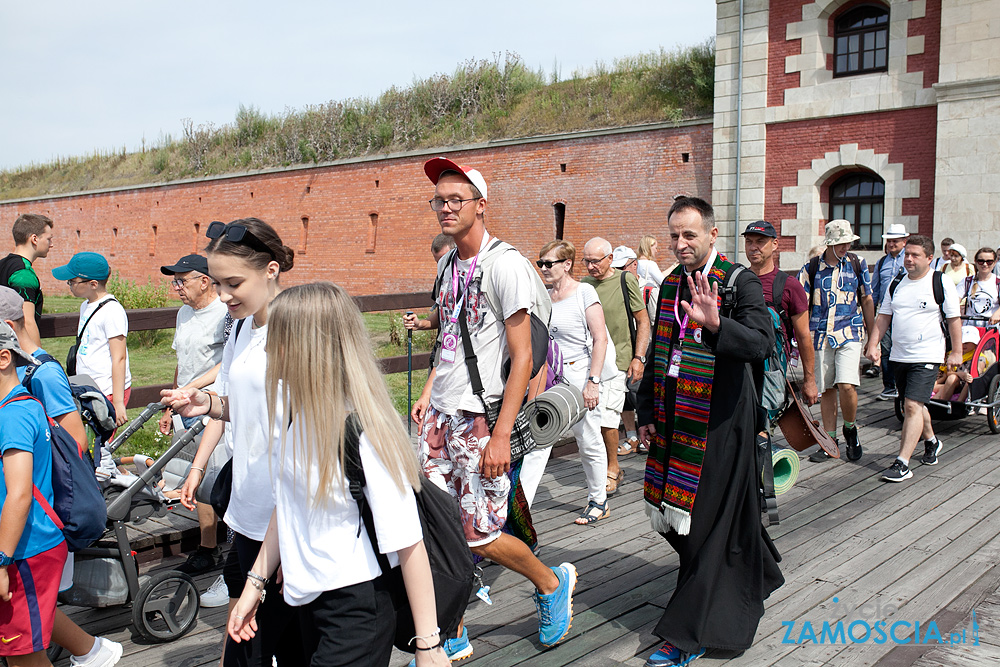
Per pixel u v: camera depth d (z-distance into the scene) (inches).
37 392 123.8
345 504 89.5
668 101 743.1
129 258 1362.0
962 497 234.5
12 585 113.9
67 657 145.3
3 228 1644.9
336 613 90.1
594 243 258.1
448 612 94.4
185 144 1322.6
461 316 131.6
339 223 1023.0
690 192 705.6
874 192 596.4
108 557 146.4
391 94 1027.3
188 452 190.7
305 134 1104.8
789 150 617.9
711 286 140.9
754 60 627.5
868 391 405.7
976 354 309.7
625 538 205.2
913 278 258.7
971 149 527.8
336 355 88.5
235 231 107.0
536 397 140.7
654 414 148.4
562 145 796.0
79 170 1537.9
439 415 135.1
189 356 180.5
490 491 130.7
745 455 139.1
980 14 519.8
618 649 146.5
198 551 181.3
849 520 216.2
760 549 139.6
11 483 109.8
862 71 591.8
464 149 880.3
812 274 284.7
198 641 151.0
